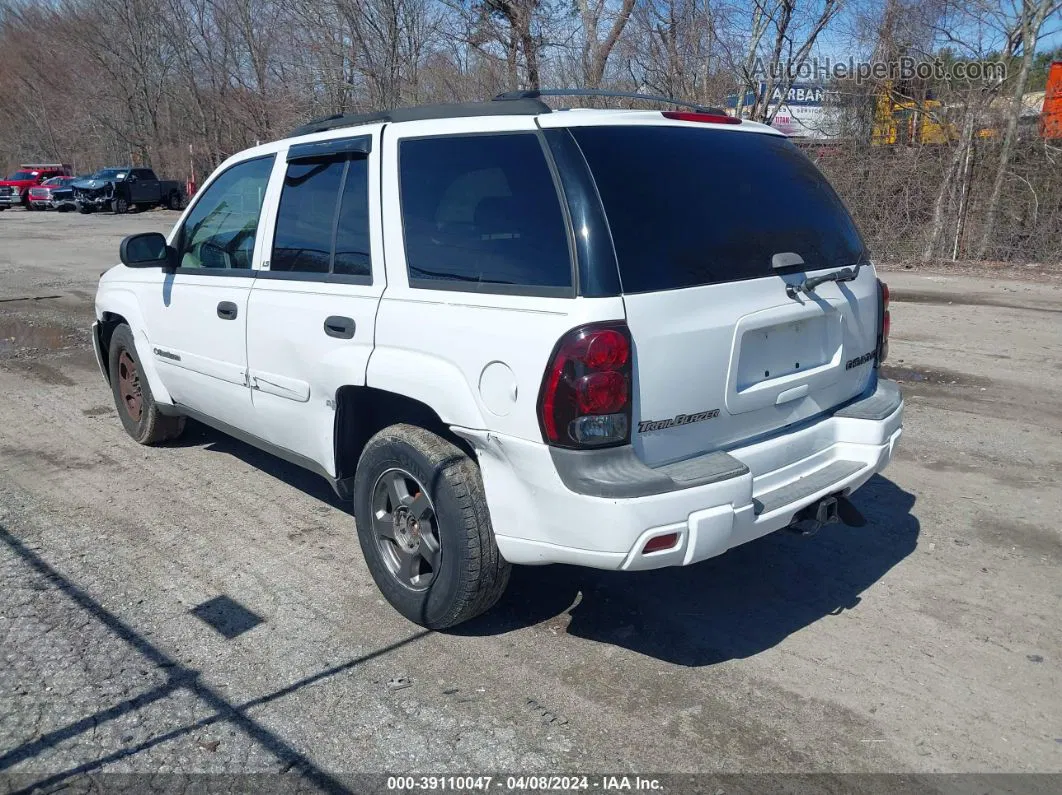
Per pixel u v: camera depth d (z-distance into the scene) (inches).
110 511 202.2
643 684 137.3
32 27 2063.2
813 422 150.8
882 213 644.1
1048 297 485.4
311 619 155.6
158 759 119.6
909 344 370.6
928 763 119.7
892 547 185.0
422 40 717.3
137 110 1747.0
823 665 142.5
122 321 248.4
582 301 120.3
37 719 127.5
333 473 165.8
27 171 1609.3
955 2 621.3
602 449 120.9
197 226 204.1
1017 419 270.2
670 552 122.5
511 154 134.0
